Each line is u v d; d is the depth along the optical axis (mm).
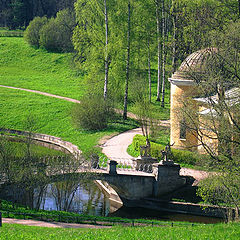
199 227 23750
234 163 28266
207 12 50625
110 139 56188
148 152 44062
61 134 62500
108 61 63812
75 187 38312
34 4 148500
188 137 44875
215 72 31375
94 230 23172
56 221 28578
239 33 31203
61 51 112125
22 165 32594
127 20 62938
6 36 125688
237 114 29672
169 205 36844
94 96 63531
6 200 32906
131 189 37969
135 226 27250
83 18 64938
